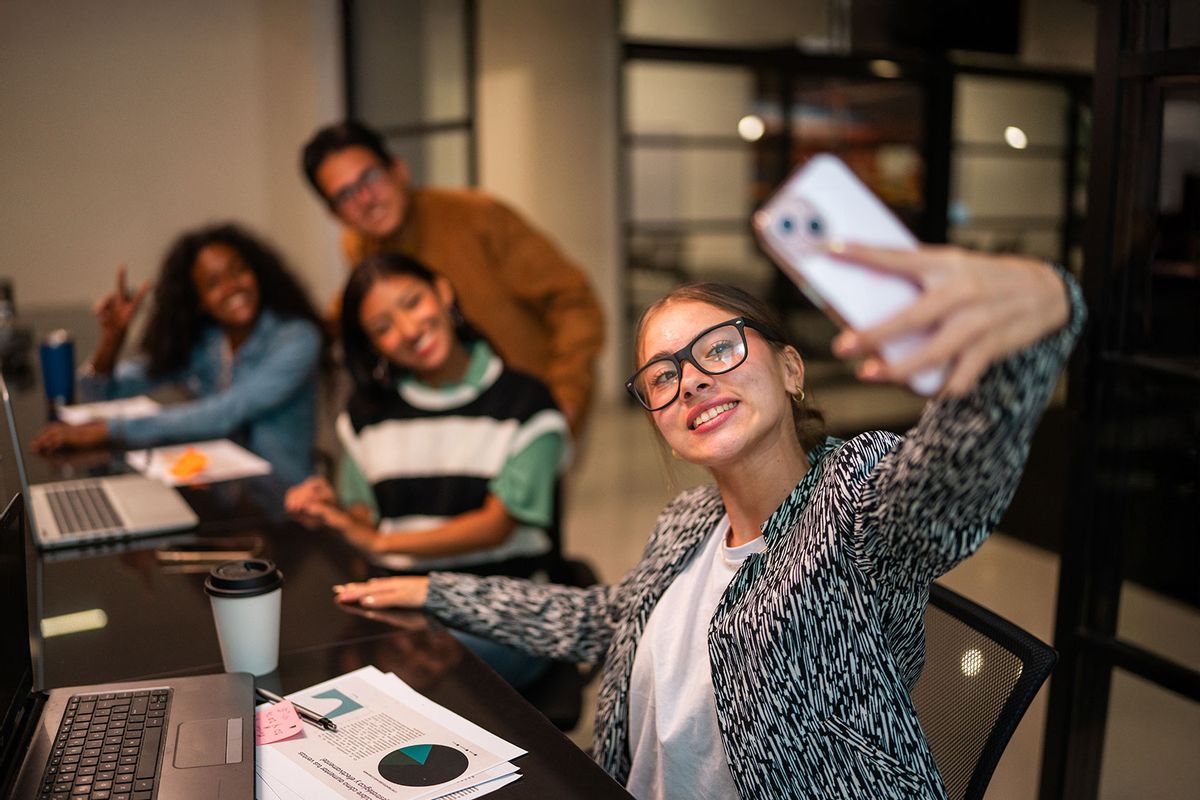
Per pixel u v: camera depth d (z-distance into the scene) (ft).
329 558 5.81
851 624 3.48
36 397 10.03
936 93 19.26
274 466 8.63
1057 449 12.40
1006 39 16.56
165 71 15.83
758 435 3.74
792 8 18.90
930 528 2.98
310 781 3.41
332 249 14.98
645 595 4.23
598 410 20.02
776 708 3.59
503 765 3.53
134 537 6.20
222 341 9.95
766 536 3.79
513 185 19.34
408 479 6.72
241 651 4.26
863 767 3.50
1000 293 1.97
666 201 20.13
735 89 20.12
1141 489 5.22
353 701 4.02
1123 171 5.15
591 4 19.06
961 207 19.62
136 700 3.88
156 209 16.06
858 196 2.02
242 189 16.52
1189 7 4.75
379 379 6.79
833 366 20.02
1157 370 5.05
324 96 14.75
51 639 4.76
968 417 2.68
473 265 9.44
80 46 15.33
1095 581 5.52
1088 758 5.62
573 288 9.47
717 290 3.95
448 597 4.97
